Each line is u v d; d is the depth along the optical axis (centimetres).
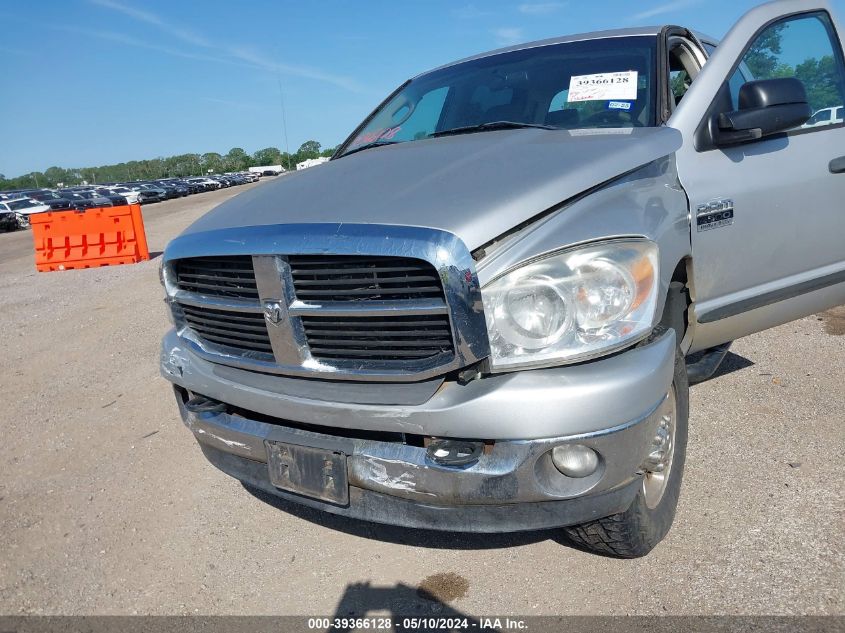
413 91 387
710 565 247
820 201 338
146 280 983
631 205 226
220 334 254
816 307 367
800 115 297
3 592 268
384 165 268
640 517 234
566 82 325
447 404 198
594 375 197
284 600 252
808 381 400
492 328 197
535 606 236
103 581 272
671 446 262
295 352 221
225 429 247
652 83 303
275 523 305
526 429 193
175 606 253
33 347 641
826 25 374
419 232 198
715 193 286
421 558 271
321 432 226
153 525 310
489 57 378
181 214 2775
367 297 210
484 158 248
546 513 206
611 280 204
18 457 393
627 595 237
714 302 303
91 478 360
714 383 409
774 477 301
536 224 207
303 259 215
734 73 313
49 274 1191
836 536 256
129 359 572
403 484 209
